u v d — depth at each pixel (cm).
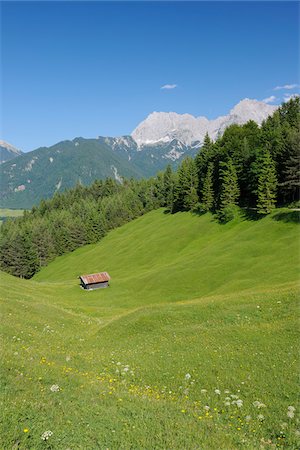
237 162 12300
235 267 7106
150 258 11050
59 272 14438
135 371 2478
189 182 14475
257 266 6788
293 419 1691
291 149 10062
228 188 11500
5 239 17362
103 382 2153
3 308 3988
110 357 2827
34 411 1483
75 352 2956
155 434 1428
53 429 1390
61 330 3878
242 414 1775
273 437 1566
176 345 2959
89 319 4766
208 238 10700
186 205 14600
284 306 3388
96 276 8725
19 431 1331
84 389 1878
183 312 3788
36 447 1277
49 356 2511
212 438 1427
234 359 2488
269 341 2720
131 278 8912
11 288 6556
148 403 1769
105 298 7606
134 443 1358
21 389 1683
